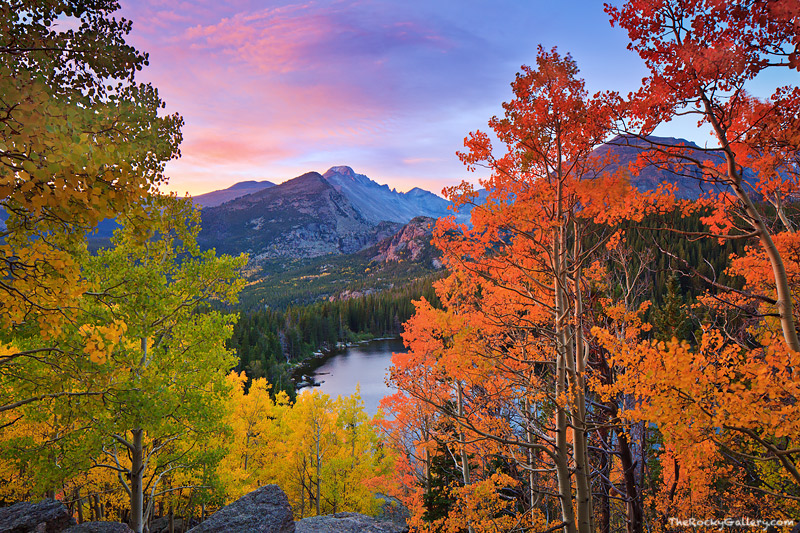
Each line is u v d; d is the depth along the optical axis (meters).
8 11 3.18
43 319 3.98
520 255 6.05
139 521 9.02
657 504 8.86
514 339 7.38
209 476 10.38
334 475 18.97
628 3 3.63
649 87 3.83
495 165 5.69
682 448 3.36
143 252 8.96
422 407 10.80
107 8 3.80
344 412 20.48
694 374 3.19
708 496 8.75
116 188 3.44
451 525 8.60
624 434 6.87
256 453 19.05
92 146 3.06
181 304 9.12
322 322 101.94
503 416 8.31
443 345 8.55
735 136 3.93
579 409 5.73
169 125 3.85
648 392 3.46
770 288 5.52
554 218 5.32
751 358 3.82
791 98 3.50
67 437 7.91
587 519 5.53
